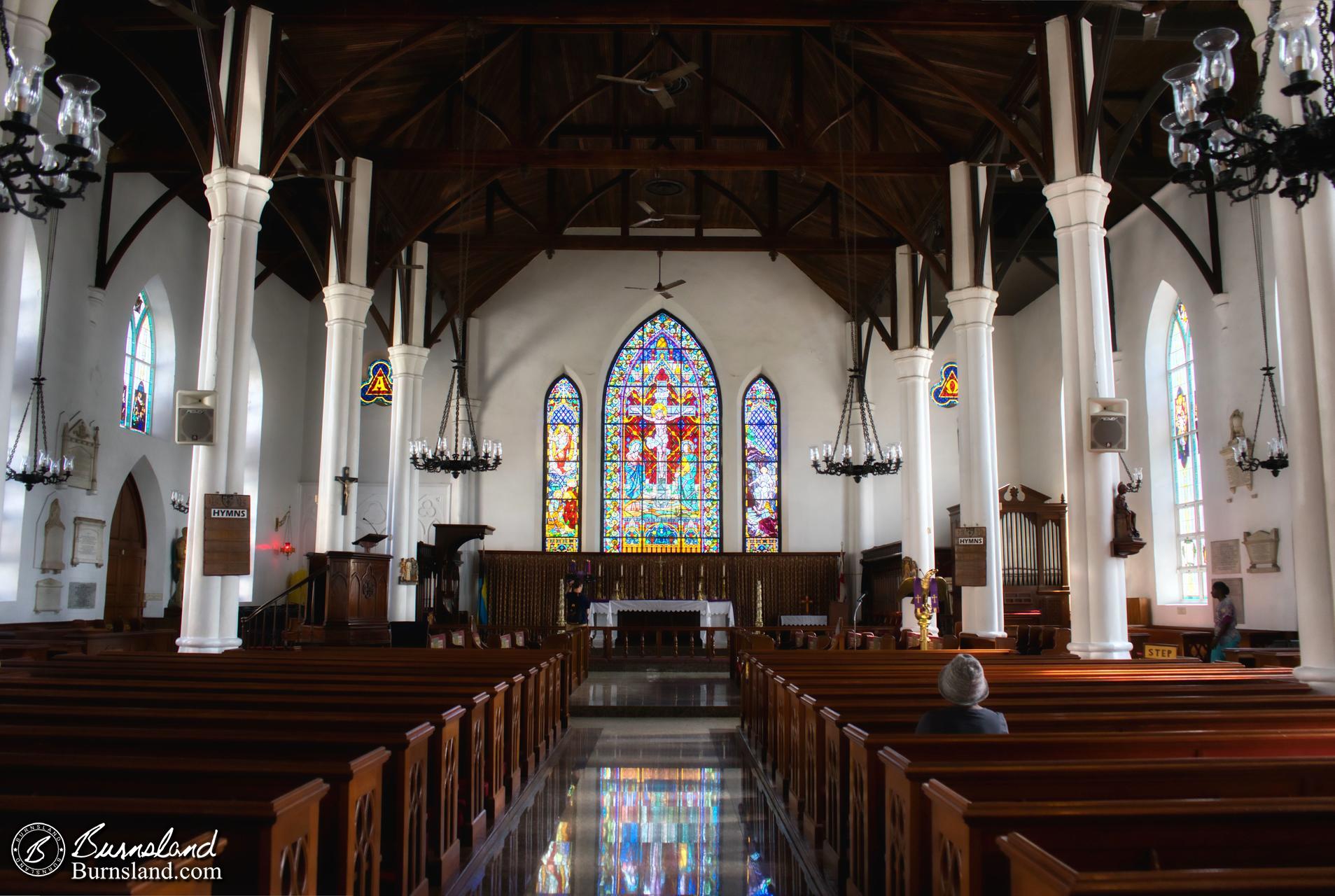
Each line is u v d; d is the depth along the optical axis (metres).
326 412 15.92
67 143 6.73
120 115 16.88
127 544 19.23
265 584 22.98
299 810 3.31
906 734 5.32
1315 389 8.26
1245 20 12.98
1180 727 5.43
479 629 22.42
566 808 7.60
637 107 19.38
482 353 25.98
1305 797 3.45
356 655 10.55
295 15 12.78
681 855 6.20
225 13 12.66
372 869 4.23
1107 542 11.77
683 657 20.34
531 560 25.06
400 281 21.22
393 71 15.20
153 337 19.62
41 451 15.48
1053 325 23.73
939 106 16.08
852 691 7.16
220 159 12.12
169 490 19.92
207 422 11.55
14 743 4.36
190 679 7.23
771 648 15.96
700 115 19.72
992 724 4.98
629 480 26.05
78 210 16.48
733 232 26.17
